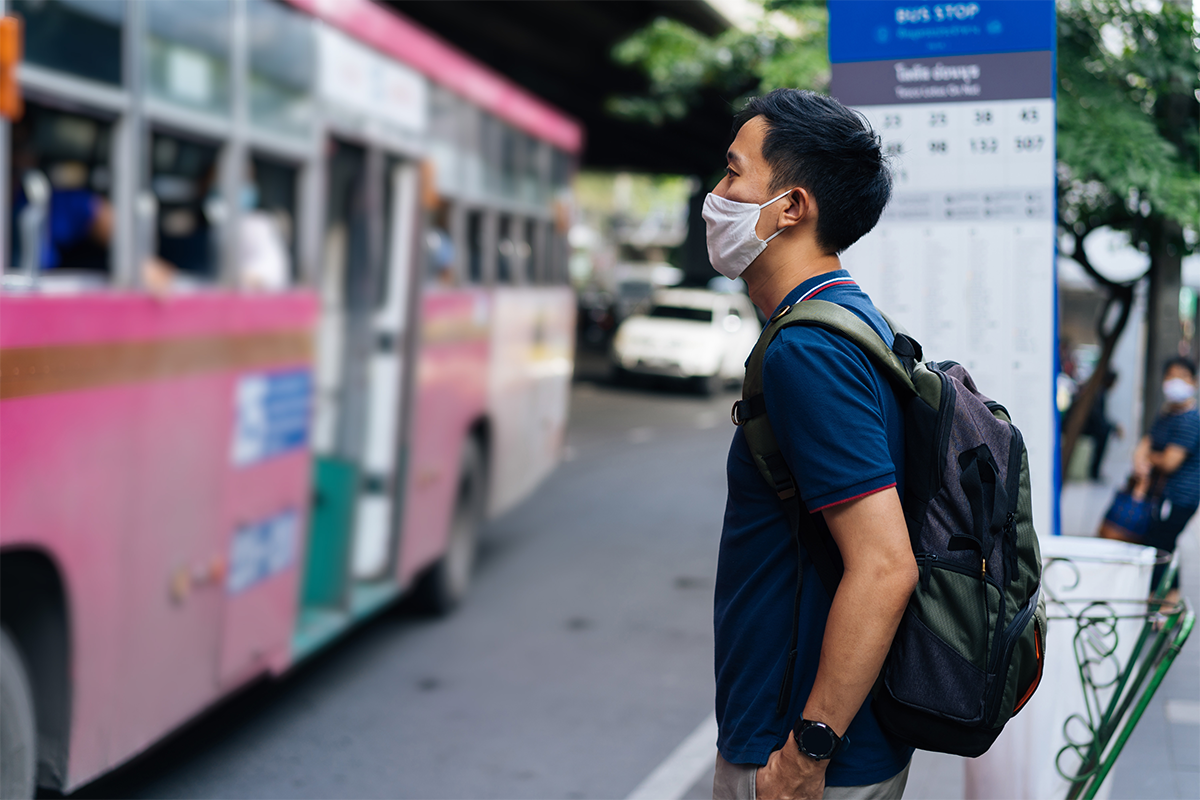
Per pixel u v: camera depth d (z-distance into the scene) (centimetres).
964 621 183
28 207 346
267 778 480
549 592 817
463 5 2170
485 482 801
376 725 548
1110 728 305
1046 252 388
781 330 185
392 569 637
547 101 2914
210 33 442
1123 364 1633
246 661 479
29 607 359
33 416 339
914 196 396
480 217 768
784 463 187
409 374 647
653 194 7531
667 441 1705
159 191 410
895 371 183
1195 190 528
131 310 388
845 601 174
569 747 523
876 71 396
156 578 406
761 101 201
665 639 705
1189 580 766
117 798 455
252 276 475
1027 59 385
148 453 399
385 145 616
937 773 436
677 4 2248
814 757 178
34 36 350
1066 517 1052
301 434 526
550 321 948
